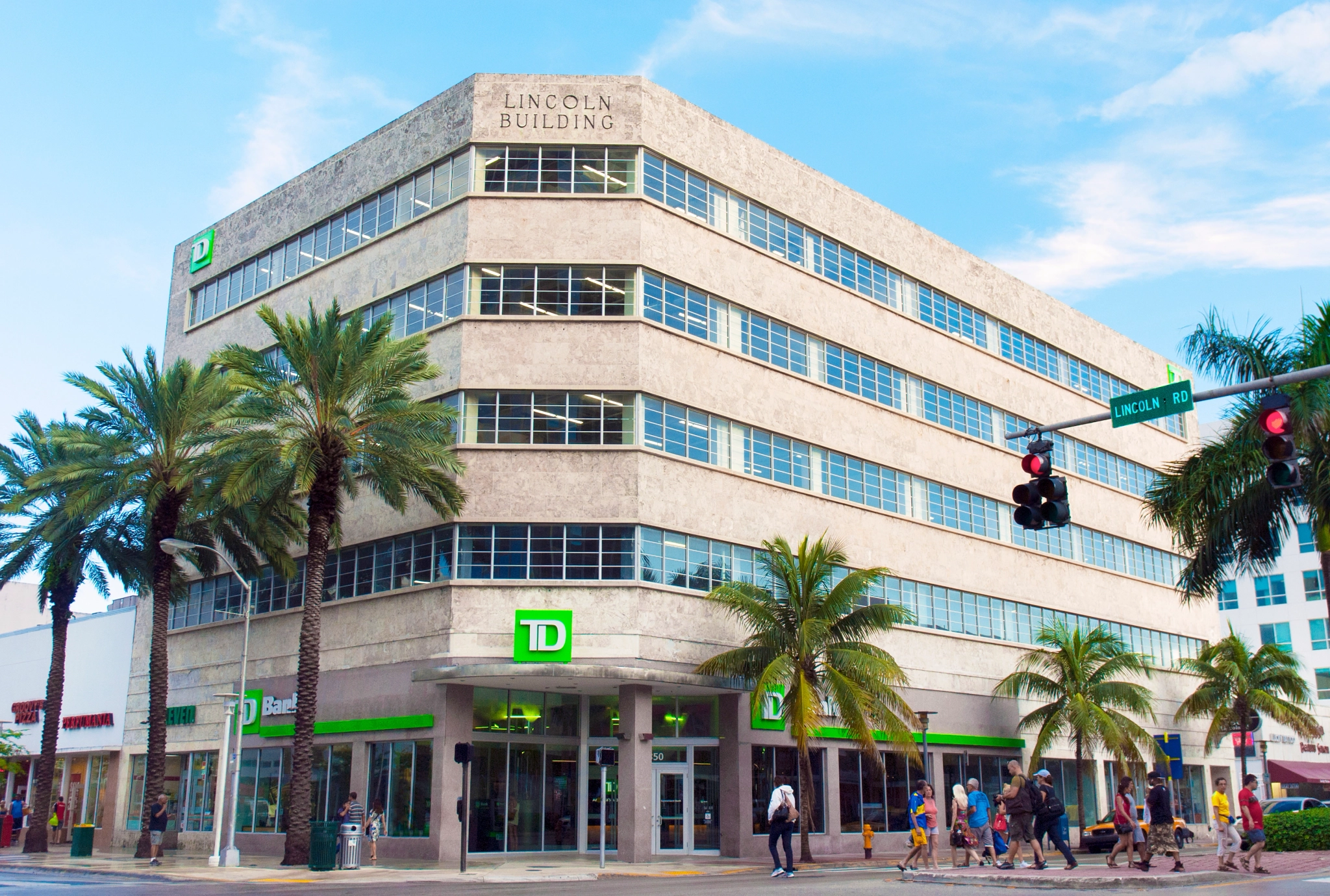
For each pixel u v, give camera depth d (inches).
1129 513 2267.5
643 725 1320.1
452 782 1306.6
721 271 1566.2
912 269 1884.8
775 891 765.3
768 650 1343.5
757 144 1668.3
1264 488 1024.2
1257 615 3179.1
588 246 1467.8
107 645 2041.1
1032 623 1952.5
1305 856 1054.4
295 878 1030.4
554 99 1520.7
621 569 1374.3
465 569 1373.0
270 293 1791.3
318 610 1263.5
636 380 1424.7
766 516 1541.6
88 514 1441.9
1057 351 2191.2
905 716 1355.8
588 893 815.1
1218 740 2111.2
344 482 1341.0
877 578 1571.1
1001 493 1961.1
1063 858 1342.3
